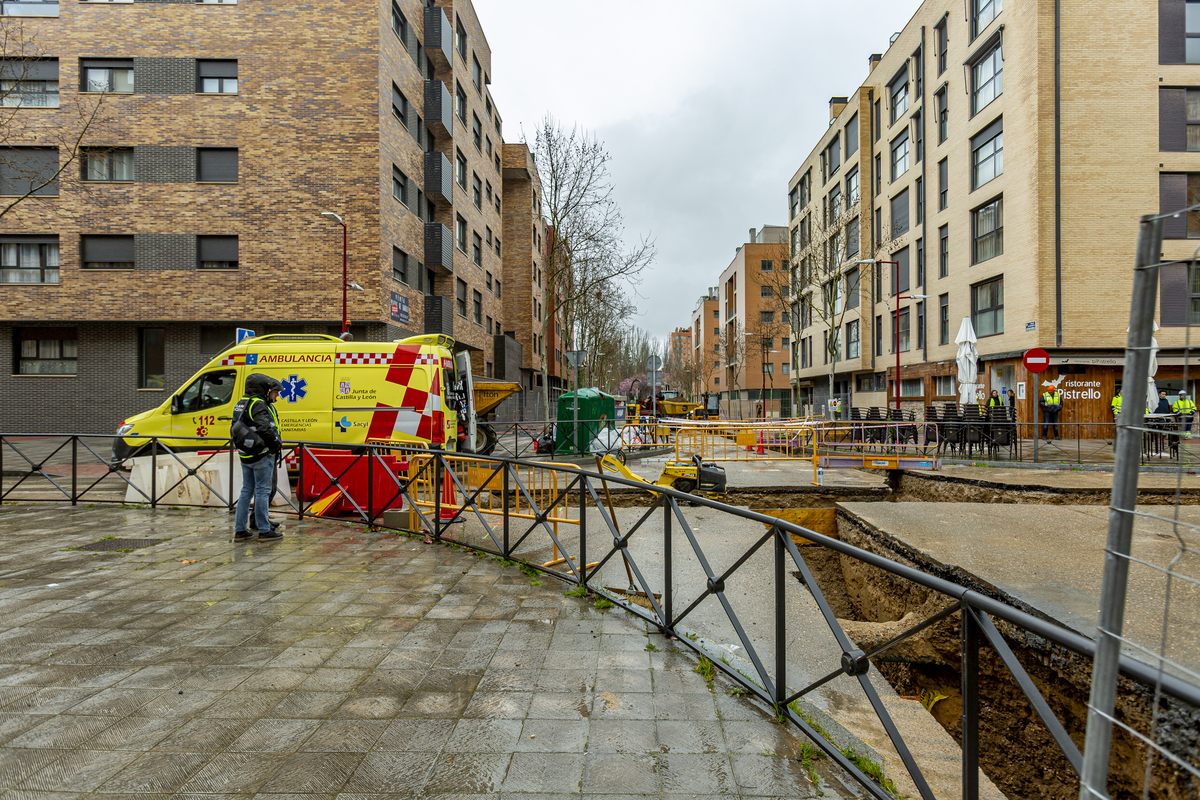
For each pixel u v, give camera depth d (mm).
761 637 4309
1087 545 5406
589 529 7402
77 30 19641
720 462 14547
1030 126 19438
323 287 19594
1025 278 19625
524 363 40688
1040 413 18672
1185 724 2645
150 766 2422
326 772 2387
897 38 29344
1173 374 18125
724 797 2254
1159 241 1157
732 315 65875
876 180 32188
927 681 4605
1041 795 3732
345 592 4586
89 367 20047
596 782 2334
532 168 41281
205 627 3875
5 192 19484
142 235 19547
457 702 2941
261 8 19672
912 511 7191
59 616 4051
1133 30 19047
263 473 6254
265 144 19625
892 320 30344
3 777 2344
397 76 21562
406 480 6789
